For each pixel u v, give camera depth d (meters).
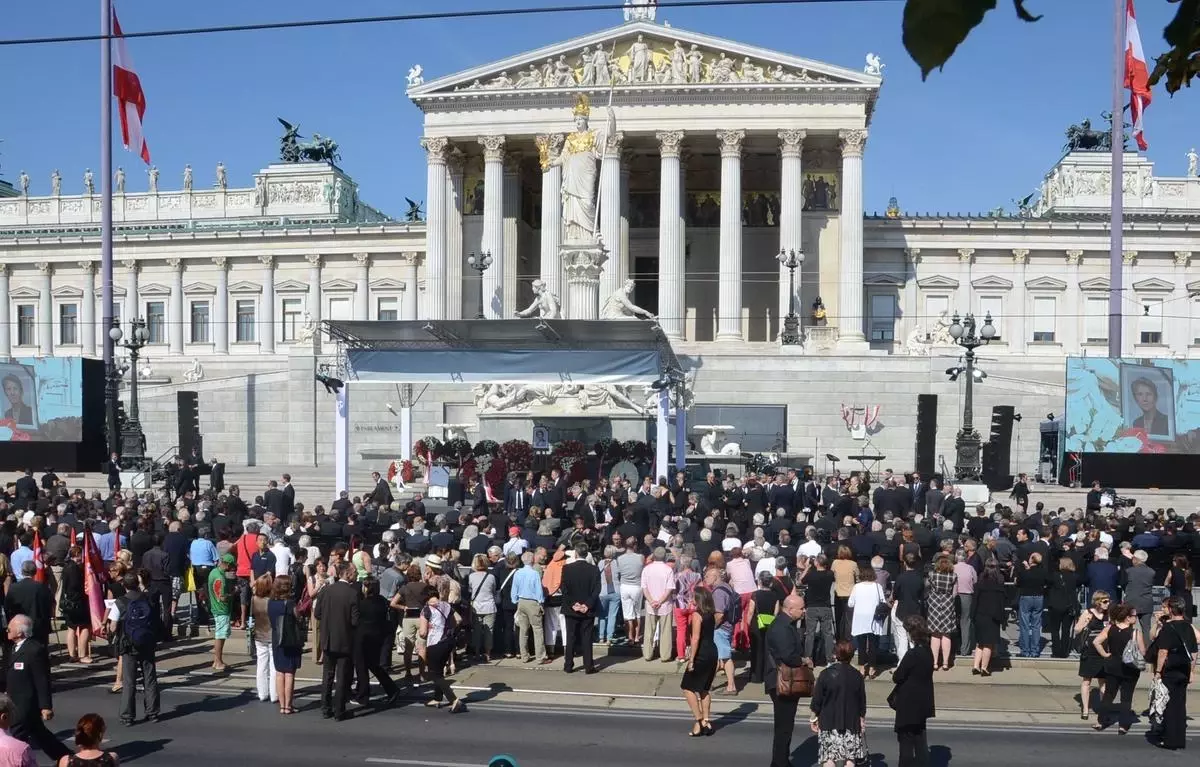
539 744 19.25
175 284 111.06
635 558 27.47
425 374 39.34
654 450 49.12
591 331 37.81
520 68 87.88
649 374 38.78
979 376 50.56
